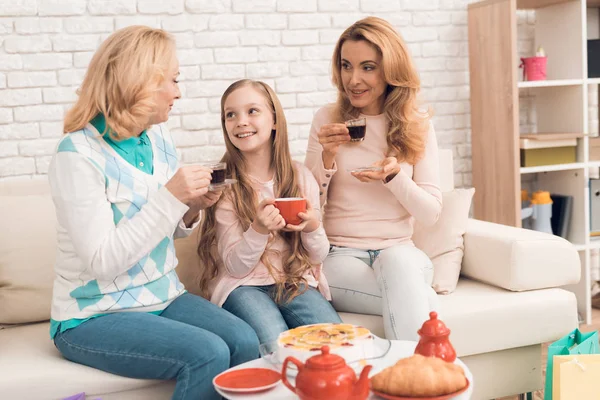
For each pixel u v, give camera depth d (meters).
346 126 2.41
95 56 2.04
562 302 2.50
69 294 2.02
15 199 2.46
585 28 3.61
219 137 3.36
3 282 2.38
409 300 2.15
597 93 4.04
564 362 2.04
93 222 1.93
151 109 2.01
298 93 3.47
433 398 1.49
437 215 2.51
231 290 2.30
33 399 1.93
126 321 1.96
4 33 3.01
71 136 2.00
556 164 3.62
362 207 2.53
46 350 2.14
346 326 1.79
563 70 3.73
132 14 3.17
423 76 3.68
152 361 1.89
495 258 2.56
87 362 1.99
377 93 2.53
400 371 1.51
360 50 2.48
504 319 2.42
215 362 1.87
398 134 2.52
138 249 1.94
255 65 3.38
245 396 1.58
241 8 3.34
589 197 3.78
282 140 2.42
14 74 3.04
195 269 2.55
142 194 2.05
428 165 2.57
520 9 3.84
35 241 2.41
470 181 3.82
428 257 2.59
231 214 2.35
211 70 3.31
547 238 2.55
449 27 3.70
